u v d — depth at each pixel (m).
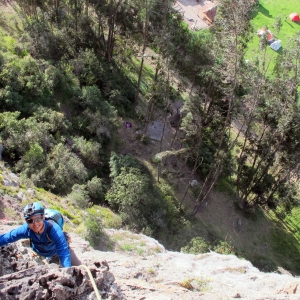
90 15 43.88
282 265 32.53
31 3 40.66
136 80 44.09
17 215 15.71
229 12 26.67
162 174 34.38
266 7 70.25
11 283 5.04
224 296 9.45
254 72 29.36
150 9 32.59
